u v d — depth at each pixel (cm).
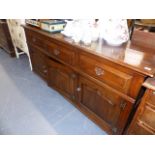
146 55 82
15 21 195
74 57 106
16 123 133
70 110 148
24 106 153
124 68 75
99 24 105
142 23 93
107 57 79
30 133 123
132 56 80
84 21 103
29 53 187
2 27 226
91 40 104
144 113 79
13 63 242
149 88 67
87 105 126
